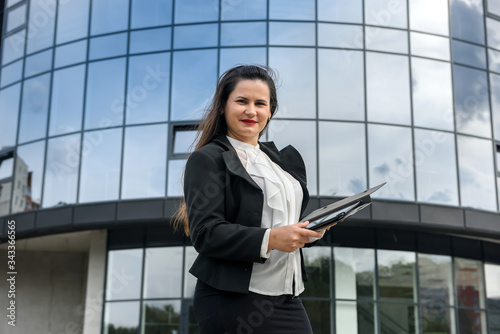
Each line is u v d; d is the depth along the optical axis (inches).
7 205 660.1
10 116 688.4
